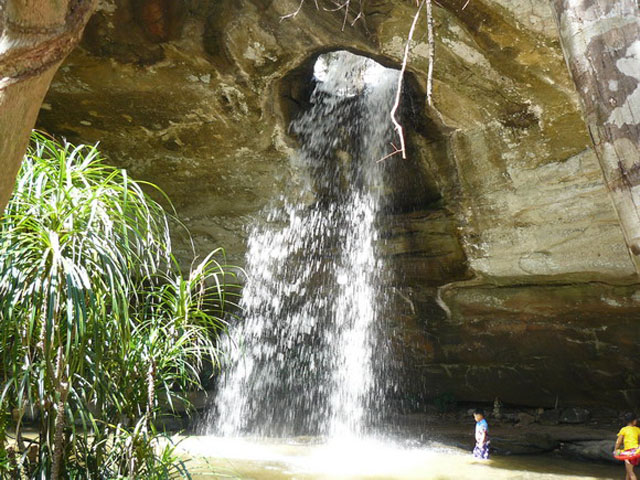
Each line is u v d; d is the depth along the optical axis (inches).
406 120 382.3
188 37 304.7
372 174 416.5
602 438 345.7
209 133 370.3
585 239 331.0
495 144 340.5
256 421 431.2
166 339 157.2
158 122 361.7
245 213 419.8
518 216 349.4
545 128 319.3
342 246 434.0
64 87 337.4
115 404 144.9
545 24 268.8
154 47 308.8
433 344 454.0
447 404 477.7
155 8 291.3
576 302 370.9
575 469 297.6
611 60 87.7
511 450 337.7
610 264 327.9
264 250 434.0
